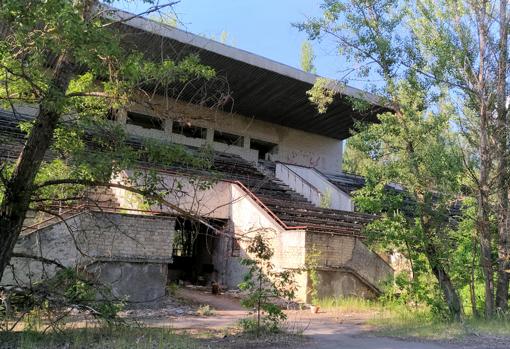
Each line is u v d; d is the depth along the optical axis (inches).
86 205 422.6
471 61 496.7
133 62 312.8
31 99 324.8
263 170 1117.7
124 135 341.1
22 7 240.8
